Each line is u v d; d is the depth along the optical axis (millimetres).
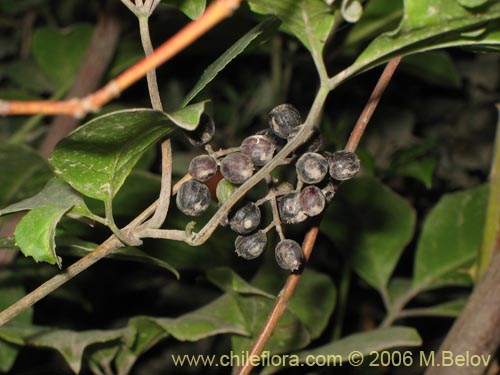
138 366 532
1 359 340
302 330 305
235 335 320
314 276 370
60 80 537
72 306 561
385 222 400
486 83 579
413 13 170
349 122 574
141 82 586
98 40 472
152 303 572
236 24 418
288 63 496
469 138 572
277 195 198
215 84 598
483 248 313
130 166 195
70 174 192
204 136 193
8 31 631
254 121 602
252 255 198
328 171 197
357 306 567
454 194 404
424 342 554
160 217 194
